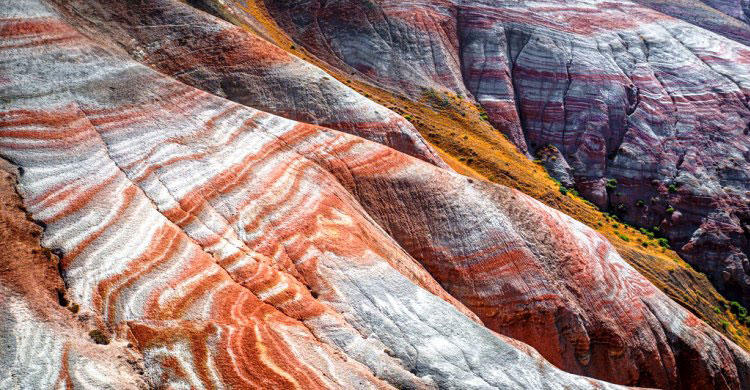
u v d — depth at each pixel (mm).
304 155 30406
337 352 18938
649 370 34812
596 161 74000
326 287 22391
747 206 70875
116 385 15383
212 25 45500
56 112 25484
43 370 15086
